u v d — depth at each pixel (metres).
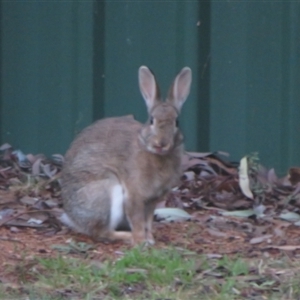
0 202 11.33
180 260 8.94
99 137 10.22
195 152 13.53
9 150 13.62
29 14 13.75
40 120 13.86
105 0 13.56
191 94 13.50
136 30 13.55
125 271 8.66
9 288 8.32
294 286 8.35
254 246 9.91
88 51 13.62
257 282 8.55
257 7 13.33
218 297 8.14
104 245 10.00
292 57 13.33
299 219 11.15
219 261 9.02
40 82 13.81
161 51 13.53
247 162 12.66
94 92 13.70
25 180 12.59
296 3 13.26
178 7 13.44
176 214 11.05
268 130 13.49
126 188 9.91
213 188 12.29
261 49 13.41
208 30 13.47
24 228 10.45
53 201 11.51
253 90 13.45
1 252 9.37
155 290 8.34
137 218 9.93
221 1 13.39
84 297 8.14
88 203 10.09
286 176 13.09
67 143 13.79
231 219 11.14
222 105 13.54
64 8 13.62
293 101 13.39
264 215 11.30
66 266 8.80
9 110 13.95
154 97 10.01
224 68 13.48
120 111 13.70
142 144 9.77
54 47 13.71
